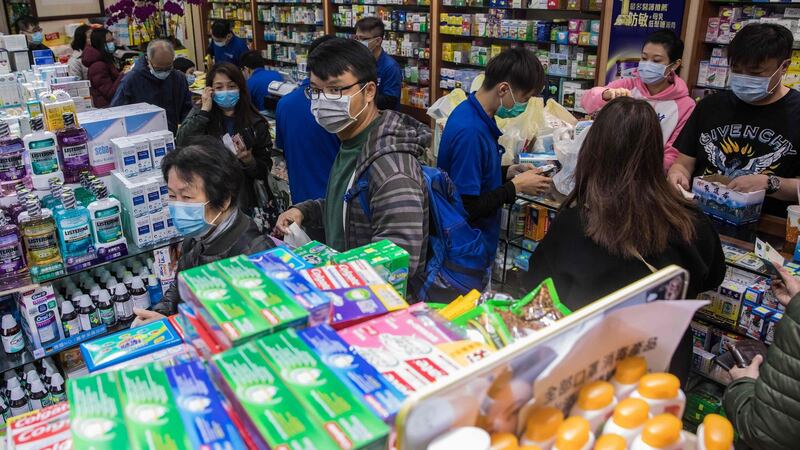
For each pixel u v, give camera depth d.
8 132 2.83
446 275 2.27
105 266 2.97
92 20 9.68
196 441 0.86
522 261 3.49
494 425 0.86
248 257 1.35
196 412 0.92
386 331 1.12
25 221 2.53
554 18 6.36
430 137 2.27
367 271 1.38
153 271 3.00
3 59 5.00
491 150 2.86
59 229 2.65
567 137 3.25
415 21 7.27
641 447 0.89
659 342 1.02
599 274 1.78
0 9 10.70
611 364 0.97
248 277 1.17
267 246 2.11
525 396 0.87
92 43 6.58
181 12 7.75
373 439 0.81
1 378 2.77
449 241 2.26
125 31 9.34
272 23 9.91
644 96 3.90
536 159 3.37
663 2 4.97
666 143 3.79
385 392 0.93
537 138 3.54
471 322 1.20
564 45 5.81
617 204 1.72
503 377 0.83
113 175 2.98
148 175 3.07
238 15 10.59
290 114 3.63
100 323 2.83
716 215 2.53
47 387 2.77
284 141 3.78
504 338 1.13
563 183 3.03
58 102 2.86
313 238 2.68
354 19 8.11
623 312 0.93
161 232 2.94
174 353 1.39
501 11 6.29
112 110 3.32
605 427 0.93
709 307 2.51
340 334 1.10
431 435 0.79
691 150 3.14
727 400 1.60
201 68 12.02
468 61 6.84
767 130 2.84
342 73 2.12
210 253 2.11
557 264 1.89
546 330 0.87
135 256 3.08
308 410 0.86
